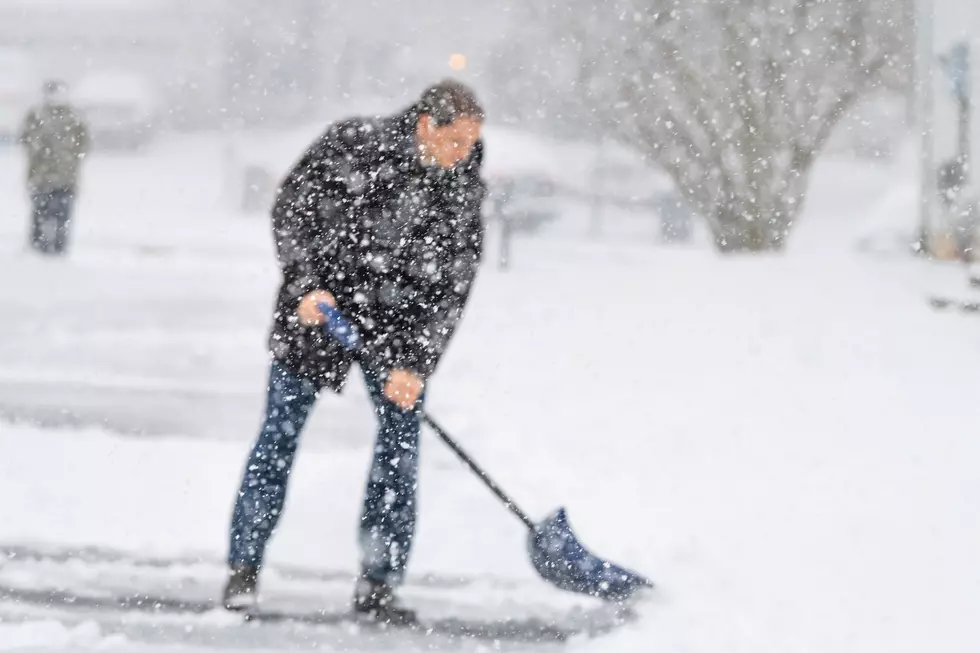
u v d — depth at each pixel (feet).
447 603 27.45
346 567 30.12
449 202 26.40
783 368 62.85
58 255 113.80
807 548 31.17
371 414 51.01
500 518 35.04
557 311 88.63
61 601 25.96
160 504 34.99
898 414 50.52
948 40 107.65
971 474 39.55
